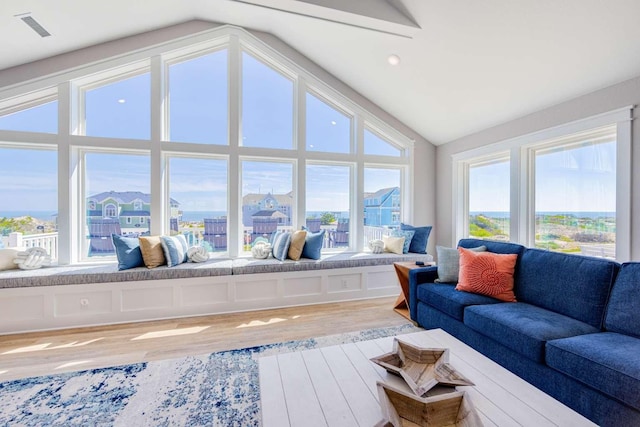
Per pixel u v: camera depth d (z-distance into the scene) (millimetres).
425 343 1737
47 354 2295
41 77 3100
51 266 3131
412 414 1110
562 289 2041
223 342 2506
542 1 2139
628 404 1279
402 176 4590
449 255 2830
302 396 1255
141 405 1704
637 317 1641
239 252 3820
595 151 2672
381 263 3770
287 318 3049
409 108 4047
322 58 3871
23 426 1545
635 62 2203
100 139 3312
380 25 2773
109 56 3277
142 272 2961
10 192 3180
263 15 3479
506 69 2791
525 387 1297
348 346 1724
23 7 2467
